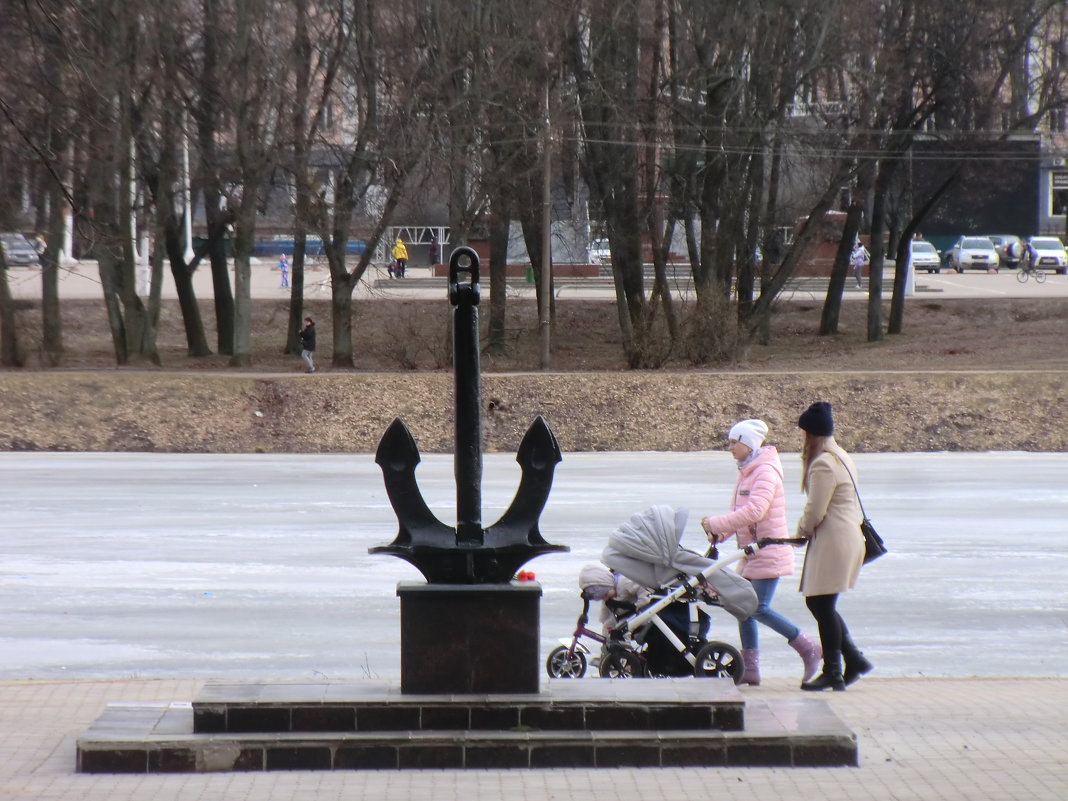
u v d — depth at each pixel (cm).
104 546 3919
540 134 9619
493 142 9719
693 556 2195
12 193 8025
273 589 3269
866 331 12719
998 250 18262
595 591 2239
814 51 9956
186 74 9106
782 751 1641
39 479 5766
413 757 1628
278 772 1608
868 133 10556
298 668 2456
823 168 11062
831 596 2159
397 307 13175
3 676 2398
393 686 1766
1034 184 19725
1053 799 1493
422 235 16725
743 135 10300
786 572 2245
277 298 13938
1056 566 3609
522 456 1786
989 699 2089
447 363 10431
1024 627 2867
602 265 15888
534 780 1573
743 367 10325
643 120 10294
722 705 1680
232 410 7794
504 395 8006
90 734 1641
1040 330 12375
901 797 1503
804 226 11169
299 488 5456
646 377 8194
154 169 10194
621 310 10550
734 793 1516
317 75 10244
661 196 10869
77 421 7606
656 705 1677
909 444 7606
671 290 14050
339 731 1659
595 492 5241
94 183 7888
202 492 5300
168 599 3138
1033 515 4634
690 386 8088
